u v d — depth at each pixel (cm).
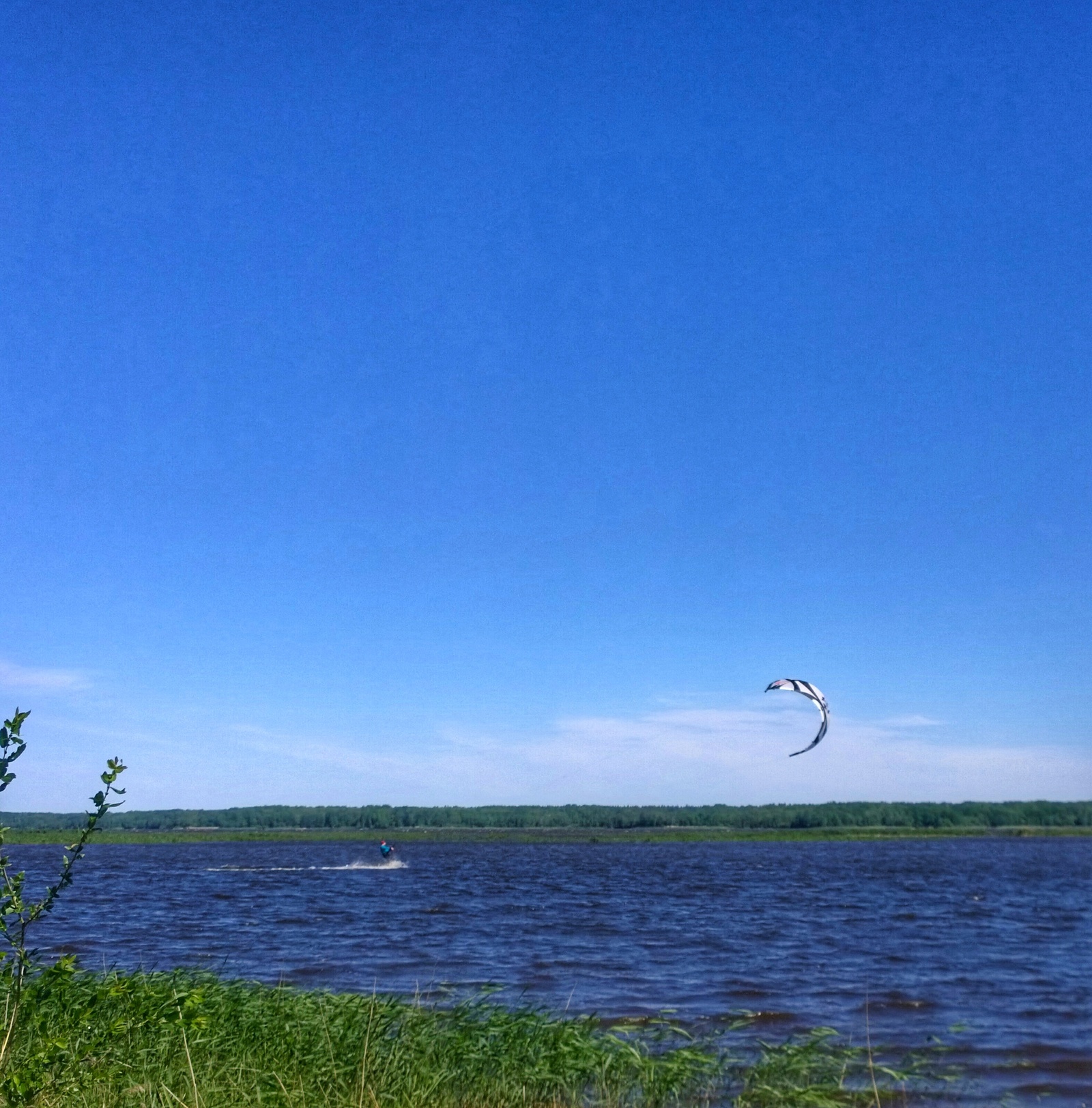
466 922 4531
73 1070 1052
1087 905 5794
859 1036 2161
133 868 10538
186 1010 1146
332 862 12112
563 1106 1541
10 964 993
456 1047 1617
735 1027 1895
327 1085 1399
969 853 14638
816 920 4766
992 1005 2558
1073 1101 1700
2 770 870
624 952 3481
